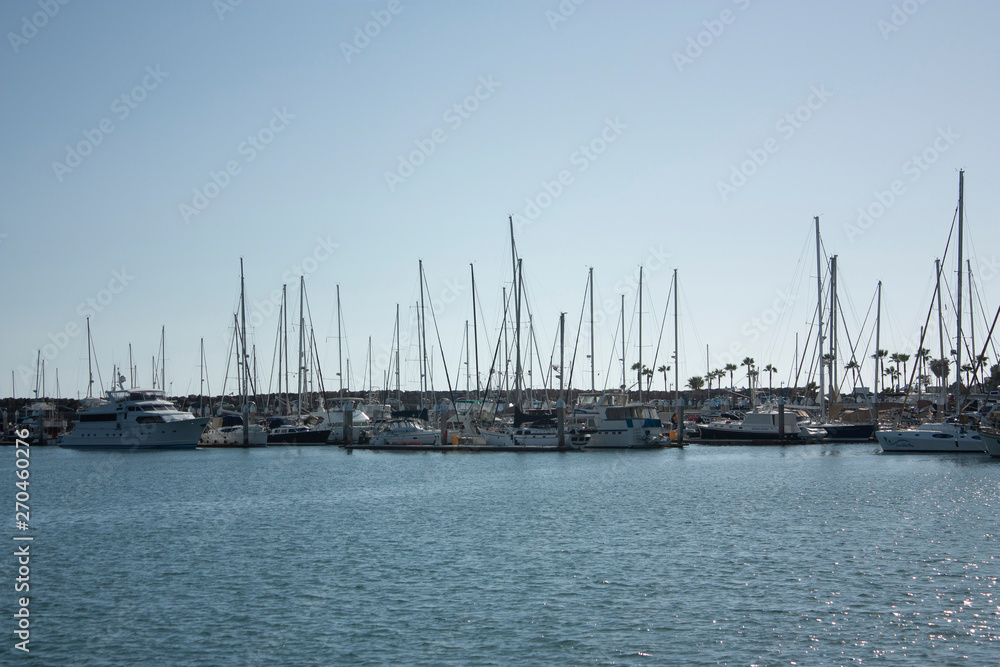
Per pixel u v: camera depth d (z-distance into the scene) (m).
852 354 107.81
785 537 42.12
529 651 26.14
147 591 34.00
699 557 37.81
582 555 38.69
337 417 120.12
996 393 93.75
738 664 24.83
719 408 169.00
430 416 114.88
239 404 132.75
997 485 61.25
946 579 33.19
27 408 149.75
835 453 92.19
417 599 31.83
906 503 52.78
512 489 64.31
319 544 42.97
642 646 26.38
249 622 29.56
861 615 28.88
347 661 25.67
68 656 26.66
